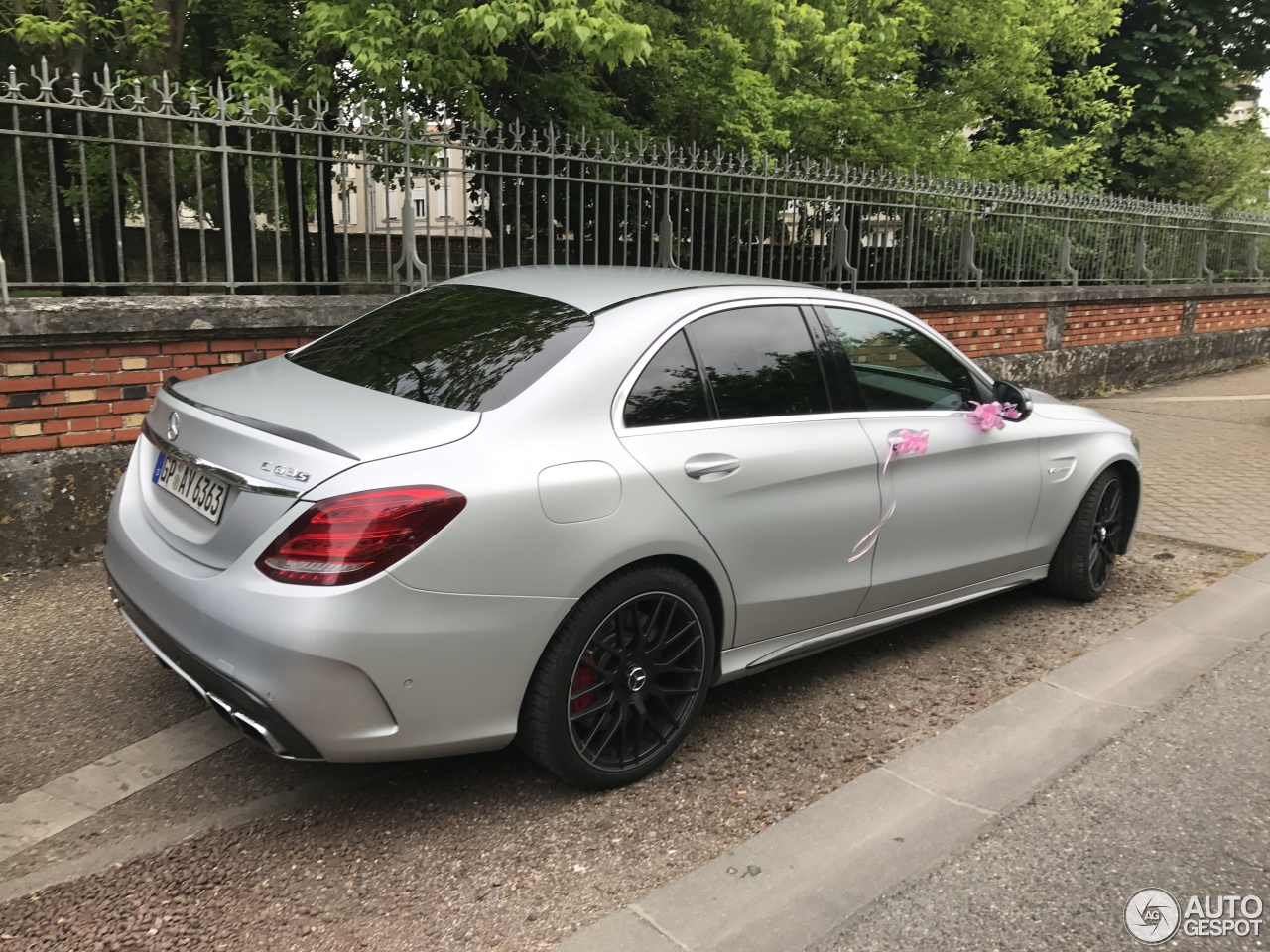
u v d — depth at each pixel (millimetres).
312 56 7379
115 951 2420
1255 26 17156
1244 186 15516
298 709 2562
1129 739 3621
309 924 2545
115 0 8469
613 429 3080
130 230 7750
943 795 3221
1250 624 4762
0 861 2738
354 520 2559
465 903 2645
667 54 8750
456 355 3234
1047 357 11109
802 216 8586
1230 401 11617
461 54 6953
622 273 3926
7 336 4652
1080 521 4902
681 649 3250
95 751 3318
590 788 3148
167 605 2842
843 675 4180
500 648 2783
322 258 5984
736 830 3020
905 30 11086
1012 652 4457
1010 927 2605
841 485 3676
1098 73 14180
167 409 3223
